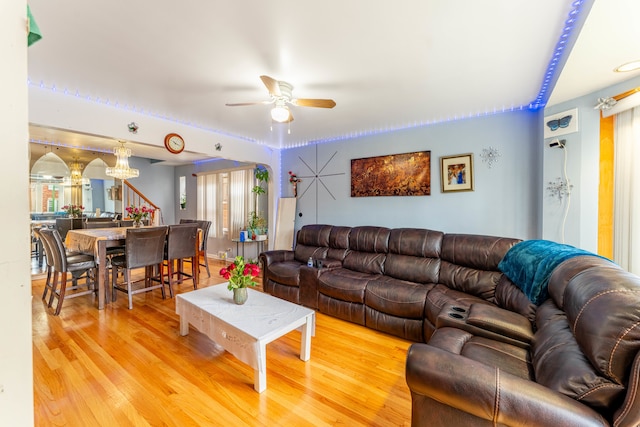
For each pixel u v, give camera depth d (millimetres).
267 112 3305
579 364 1099
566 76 2111
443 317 2061
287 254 4285
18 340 485
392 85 2578
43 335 2658
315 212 4832
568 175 2561
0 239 464
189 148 3812
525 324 1783
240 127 3936
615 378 966
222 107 3141
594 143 2402
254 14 1623
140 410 1726
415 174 3795
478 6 1557
